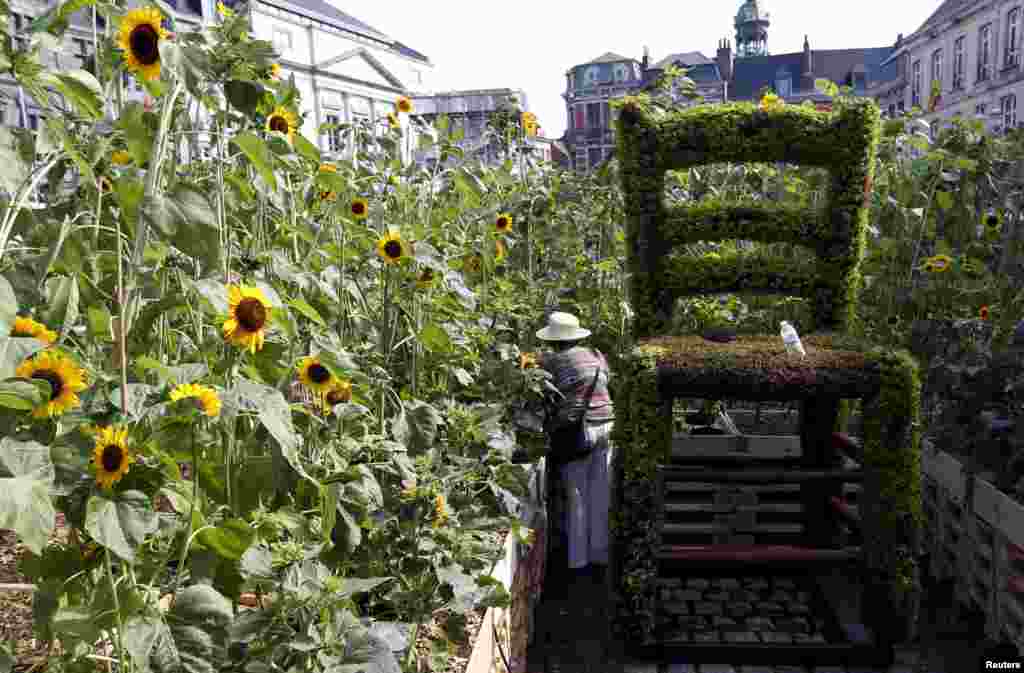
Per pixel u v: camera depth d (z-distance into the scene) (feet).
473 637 9.12
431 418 9.70
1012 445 13.43
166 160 6.84
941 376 16.31
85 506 4.98
